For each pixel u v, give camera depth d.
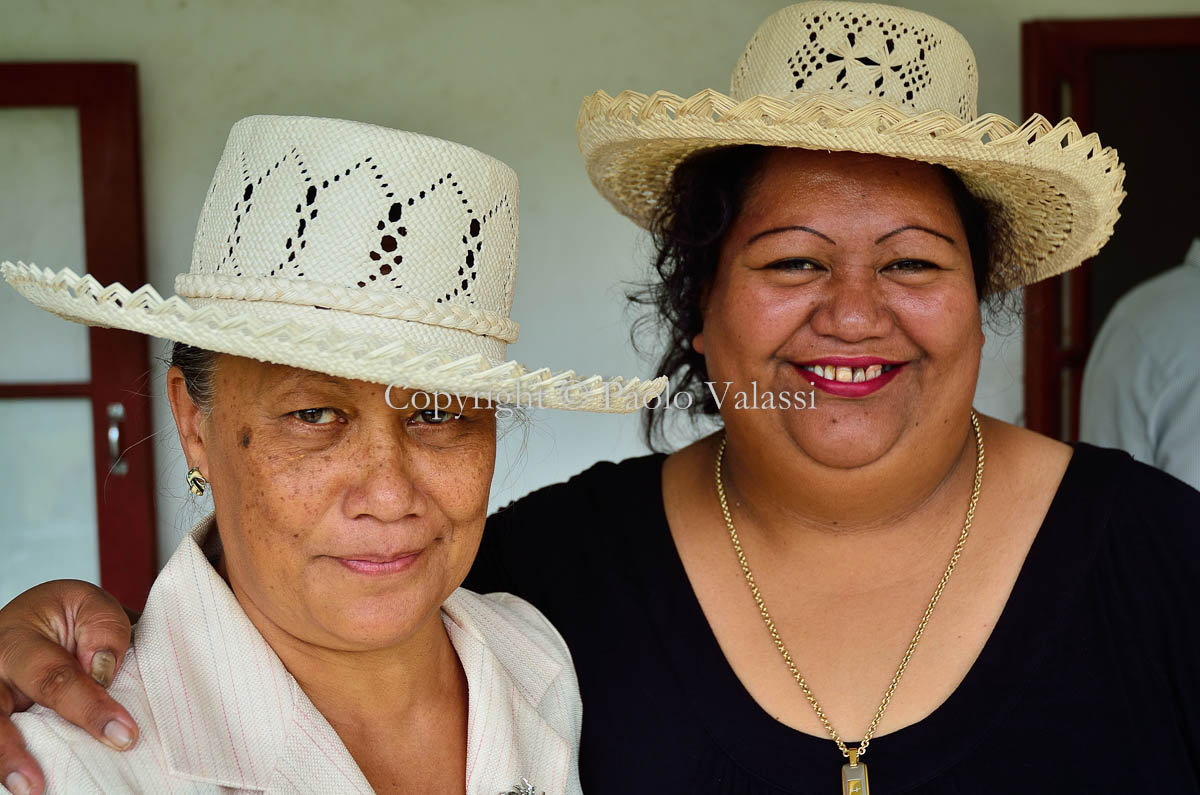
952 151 1.46
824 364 1.56
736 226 1.63
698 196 1.71
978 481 1.69
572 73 3.94
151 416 3.92
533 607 1.70
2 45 3.89
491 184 1.24
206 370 1.22
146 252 3.95
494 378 1.14
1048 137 1.50
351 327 1.14
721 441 1.88
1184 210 6.36
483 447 1.26
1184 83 6.27
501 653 1.55
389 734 1.34
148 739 1.16
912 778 1.55
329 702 1.30
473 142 3.97
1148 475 1.68
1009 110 3.92
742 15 3.89
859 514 1.64
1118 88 6.32
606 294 4.02
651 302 1.99
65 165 3.88
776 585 1.72
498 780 1.36
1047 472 1.71
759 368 1.60
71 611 1.24
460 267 1.21
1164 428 2.67
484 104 3.96
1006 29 3.89
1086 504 1.65
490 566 1.85
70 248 3.91
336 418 1.18
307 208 1.15
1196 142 6.30
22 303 3.91
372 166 1.16
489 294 1.25
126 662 1.21
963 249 1.59
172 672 1.21
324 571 1.19
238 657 1.24
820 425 1.56
